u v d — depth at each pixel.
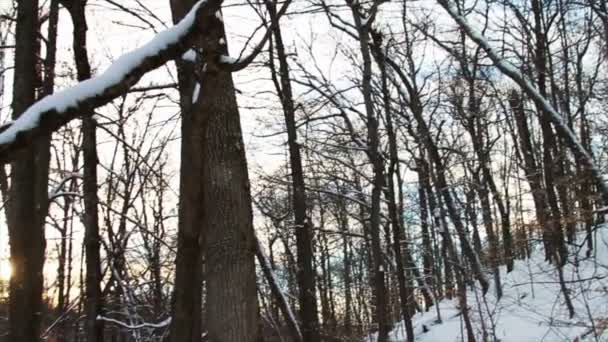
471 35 7.30
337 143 14.29
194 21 2.69
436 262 20.06
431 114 17.53
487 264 15.80
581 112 17.20
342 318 29.00
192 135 3.75
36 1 5.70
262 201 13.62
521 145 22.27
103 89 2.43
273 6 5.13
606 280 13.20
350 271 31.56
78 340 12.43
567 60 16.98
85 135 7.14
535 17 16.52
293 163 12.60
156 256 11.16
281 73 12.58
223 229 5.64
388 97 15.97
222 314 5.54
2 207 7.02
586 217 9.63
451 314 17.83
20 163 5.47
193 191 3.69
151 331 10.38
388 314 20.48
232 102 5.85
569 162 14.58
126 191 11.75
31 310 5.46
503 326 13.68
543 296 14.45
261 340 5.75
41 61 7.22
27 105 5.53
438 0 7.43
